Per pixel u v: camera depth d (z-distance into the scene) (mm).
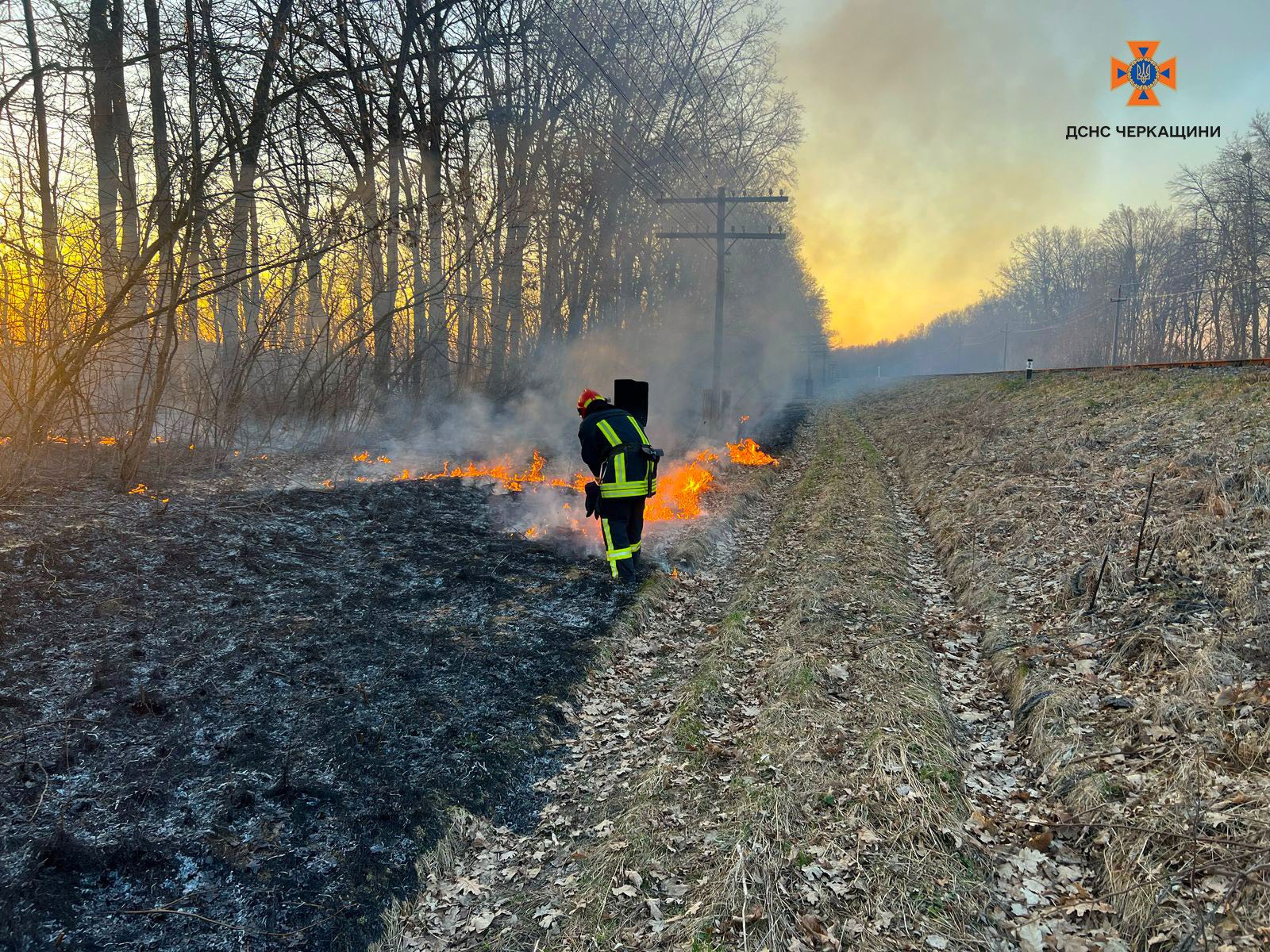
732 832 3322
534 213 16953
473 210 14797
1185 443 8938
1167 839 2953
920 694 4508
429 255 14641
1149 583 5410
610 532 6691
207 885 2803
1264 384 10539
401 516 7715
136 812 3047
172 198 7352
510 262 17156
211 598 5043
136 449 6734
